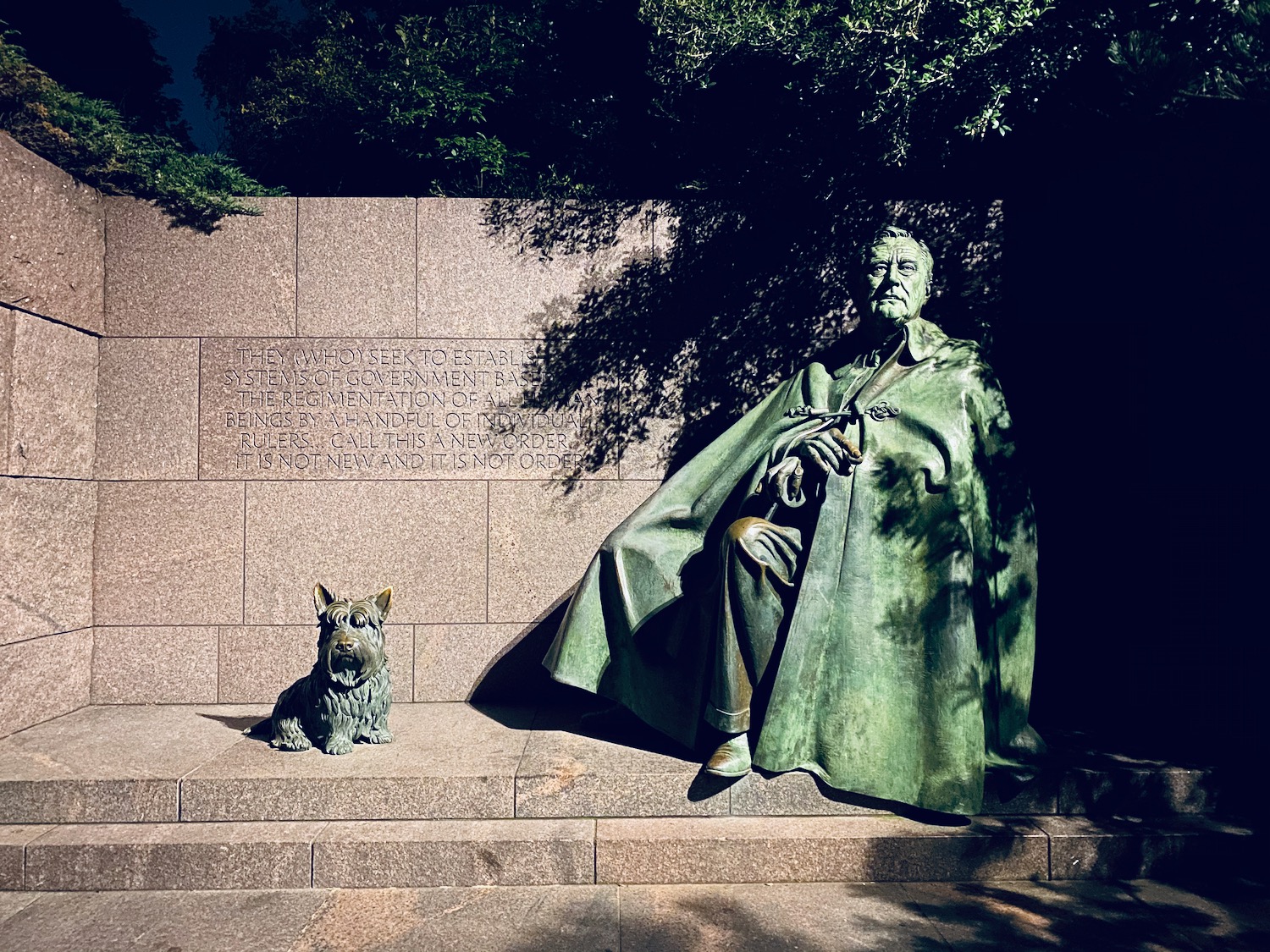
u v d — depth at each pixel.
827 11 5.50
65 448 5.87
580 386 6.43
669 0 5.63
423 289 6.42
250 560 6.28
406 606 6.32
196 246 6.35
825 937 3.72
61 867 4.18
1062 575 6.05
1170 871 4.30
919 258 5.09
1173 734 5.32
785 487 4.73
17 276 5.31
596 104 8.02
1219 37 4.53
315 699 4.95
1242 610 5.14
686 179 7.52
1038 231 6.38
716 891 4.18
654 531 5.23
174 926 3.82
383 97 7.71
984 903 4.04
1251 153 5.09
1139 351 5.86
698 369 6.45
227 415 6.32
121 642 6.20
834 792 4.54
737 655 4.50
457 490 6.37
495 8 8.48
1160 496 5.67
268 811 4.45
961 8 5.08
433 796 4.48
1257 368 5.04
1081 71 5.60
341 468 6.34
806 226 6.50
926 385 4.90
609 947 3.63
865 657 4.57
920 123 5.73
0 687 5.23
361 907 4.00
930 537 4.63
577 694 6.28
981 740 4.43
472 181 7.99
